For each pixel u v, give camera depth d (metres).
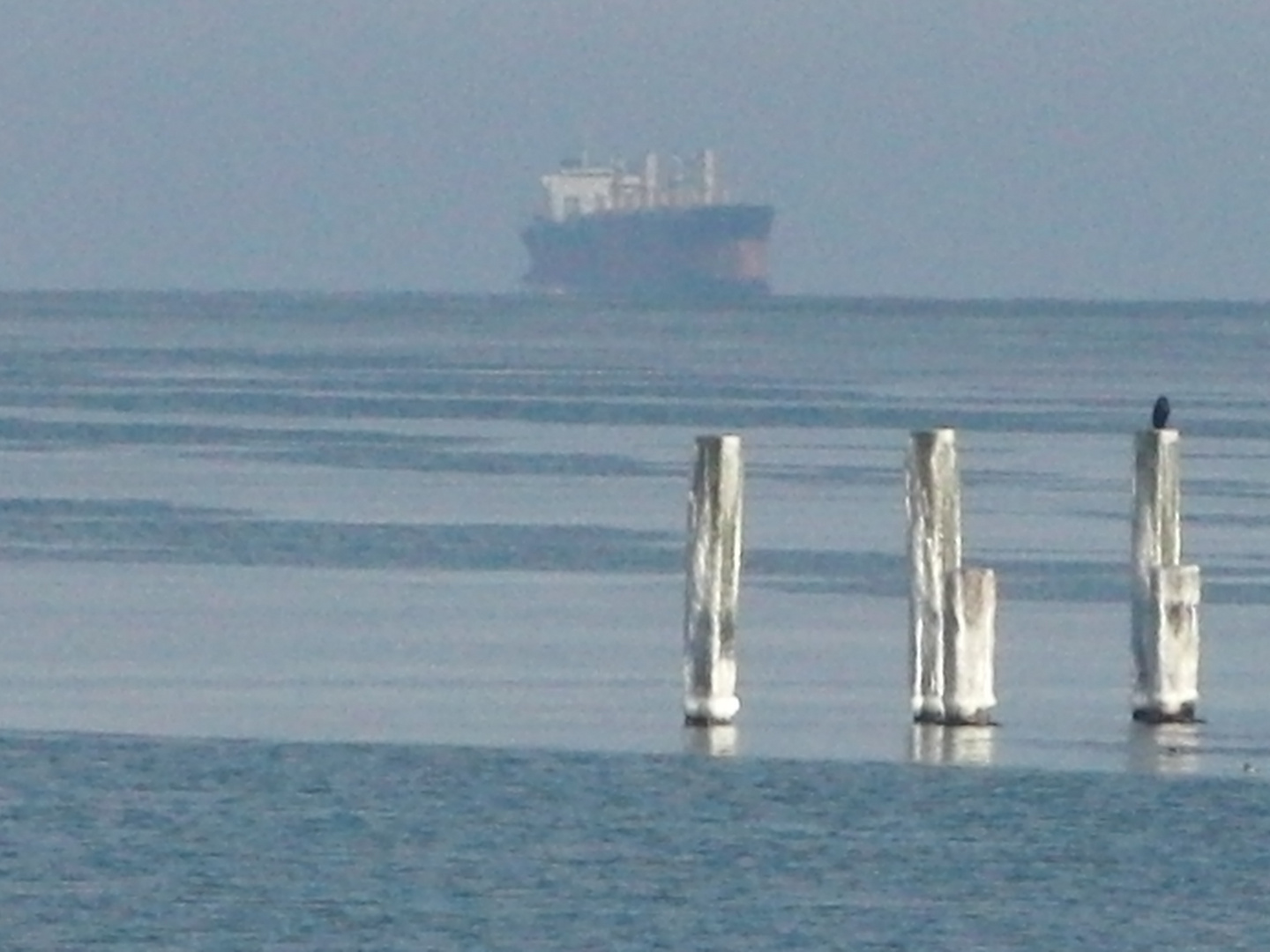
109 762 122.12
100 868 105.31
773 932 98.62
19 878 103.88
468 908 100.94
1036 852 108.50
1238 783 118.69
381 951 96.12
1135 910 101.69
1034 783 118.38
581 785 118.12
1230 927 99.56
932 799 116.06
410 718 132.75
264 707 135.38
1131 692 135.50
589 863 106.69
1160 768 121.25
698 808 114.62
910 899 102.56
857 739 126.62
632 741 126.50
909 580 129.00
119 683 142.12
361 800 115.81
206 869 105.31
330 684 142.38
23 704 135.62
